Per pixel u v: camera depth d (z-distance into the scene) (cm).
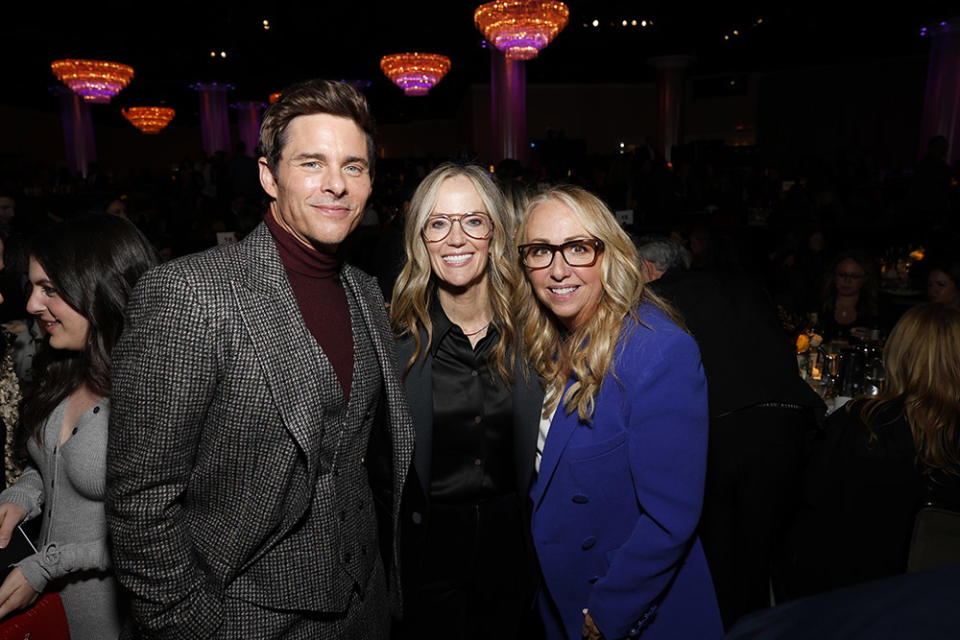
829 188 744
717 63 1514
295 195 104
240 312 99
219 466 101
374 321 126
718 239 414
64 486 129
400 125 2306
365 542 123
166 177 1134
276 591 106
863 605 36
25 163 1147
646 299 136
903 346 174
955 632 32
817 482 184
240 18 1040
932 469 165
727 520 195
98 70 1242
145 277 99
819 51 1358
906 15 1037
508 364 151
